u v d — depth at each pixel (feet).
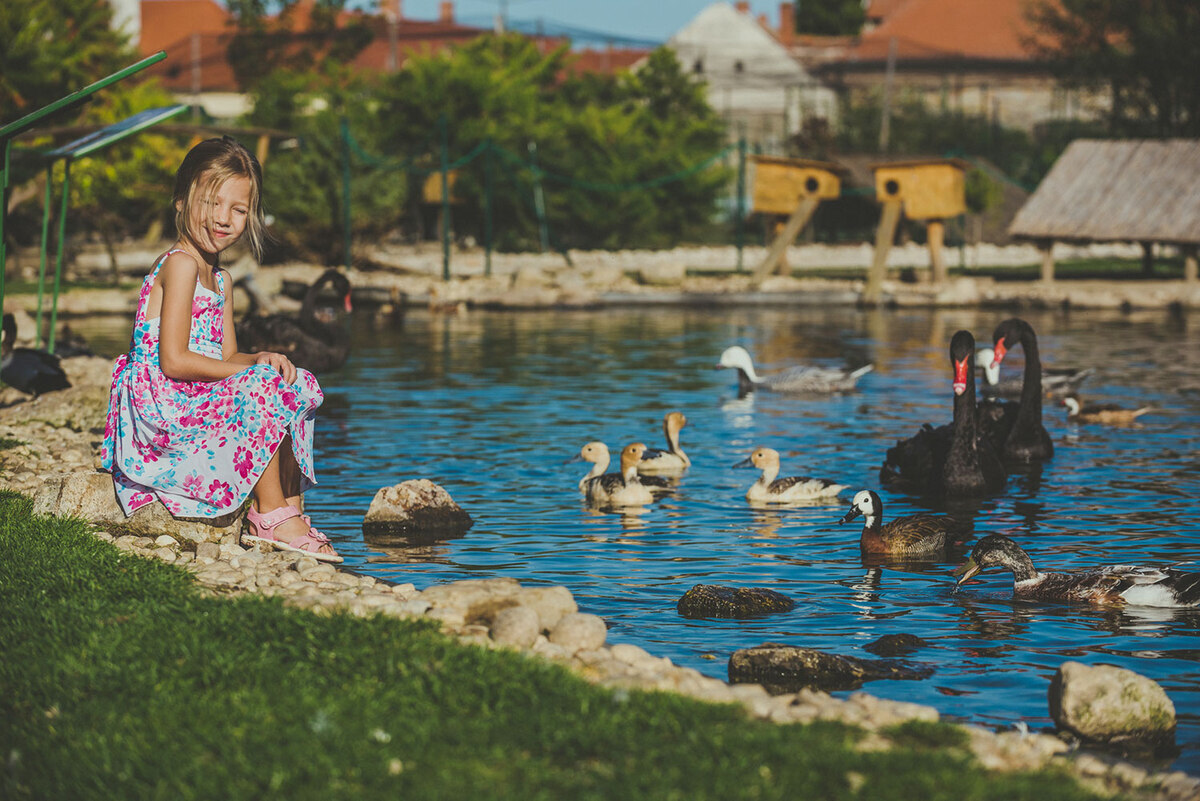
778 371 76.28
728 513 39.75
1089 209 137.80
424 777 16.60
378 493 37.17
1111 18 180.55
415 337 96.43
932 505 41.16
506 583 25.75
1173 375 73.36
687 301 128.98
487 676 20.03
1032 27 278.05
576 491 42.47
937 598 30.27
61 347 66.69
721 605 28.76
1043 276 140.05
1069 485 43.98
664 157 190.08
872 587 31.24
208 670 19.92
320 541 29.96
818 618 28.55
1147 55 174.70
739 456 49.44
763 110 264.52
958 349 43.16
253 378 27.76
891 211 137.18
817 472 46.50
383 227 159.02
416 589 28.40
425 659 20.62
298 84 196.34
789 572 32.71
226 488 27.99
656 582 31.48
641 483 43.62
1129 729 21.01
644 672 22.26
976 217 192.85
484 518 38.40
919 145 217.36
